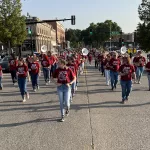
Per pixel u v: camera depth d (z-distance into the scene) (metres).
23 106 10.33
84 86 15.40
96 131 7.06
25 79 11.20
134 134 6.78
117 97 11.79
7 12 38.66
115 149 5.84
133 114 8.73
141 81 17.42
